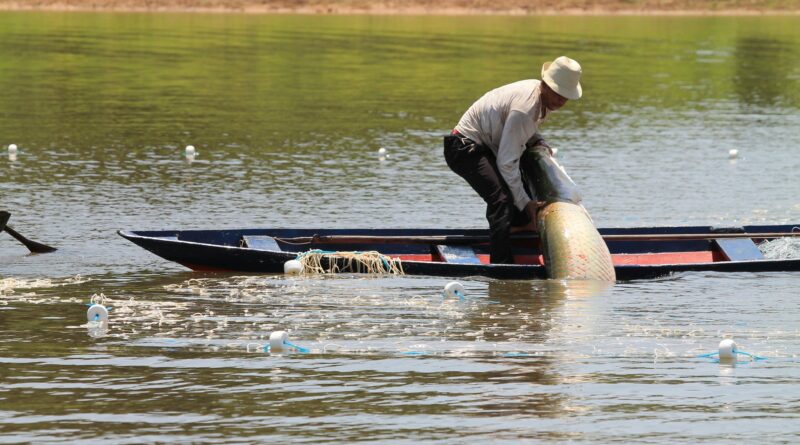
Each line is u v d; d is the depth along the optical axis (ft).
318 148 129.80
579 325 63.46
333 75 197.77
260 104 164.14
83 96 167.12
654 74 210.18
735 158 129.49
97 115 150.41
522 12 330.95
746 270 76.48
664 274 75.41
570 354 57.67
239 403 49.83
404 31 274.16
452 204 101.14
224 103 164.35
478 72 204.74
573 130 149.59
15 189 103.40
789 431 47.19
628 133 147.54
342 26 284.20
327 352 57.67
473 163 77.77
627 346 59.26
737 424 47.93
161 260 79.41
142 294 69.87
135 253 81.35
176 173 113.19
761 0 350.02
